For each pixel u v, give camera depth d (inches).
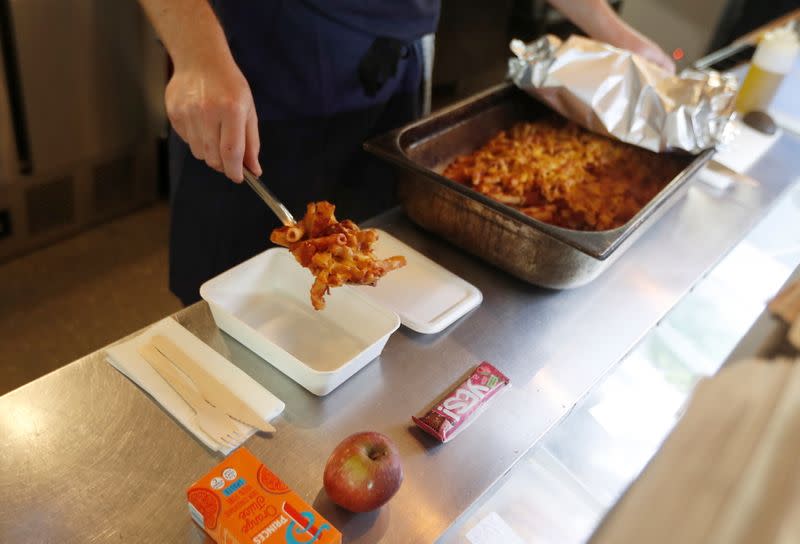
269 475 26.8
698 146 49.4
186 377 31.7
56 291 76.2
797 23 83.2
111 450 28.7
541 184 47.3
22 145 74.9
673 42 126.5
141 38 77.5
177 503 27.2
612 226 45.0
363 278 32.2
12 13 66.4
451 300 39.0
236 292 35.9
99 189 84.5
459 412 31.8
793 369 14.9
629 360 41.4
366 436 27.9
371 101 55.5
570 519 32.7
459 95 114.7
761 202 52.7
